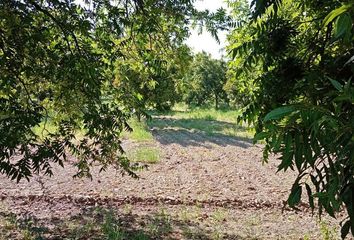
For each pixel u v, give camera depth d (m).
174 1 4.32
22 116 3.79
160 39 4.89
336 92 1.23
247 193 8.80
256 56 2.82
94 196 8.03
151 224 6.40
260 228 6.44
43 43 3.87
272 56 2.74
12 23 3.54
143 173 10.59
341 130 1.16
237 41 3.62
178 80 5.48
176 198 8.16
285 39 2.67
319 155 1.29
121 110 5.07
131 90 5.20
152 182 9.64
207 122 28.09
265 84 2.67
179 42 4.88
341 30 1.00
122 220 6.57
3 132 3.67
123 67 5.14
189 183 9.71
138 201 7.84
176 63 5.00
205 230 6.26
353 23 1.09
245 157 13.82
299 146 1.30
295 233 6.16
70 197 7.86
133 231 6.04
